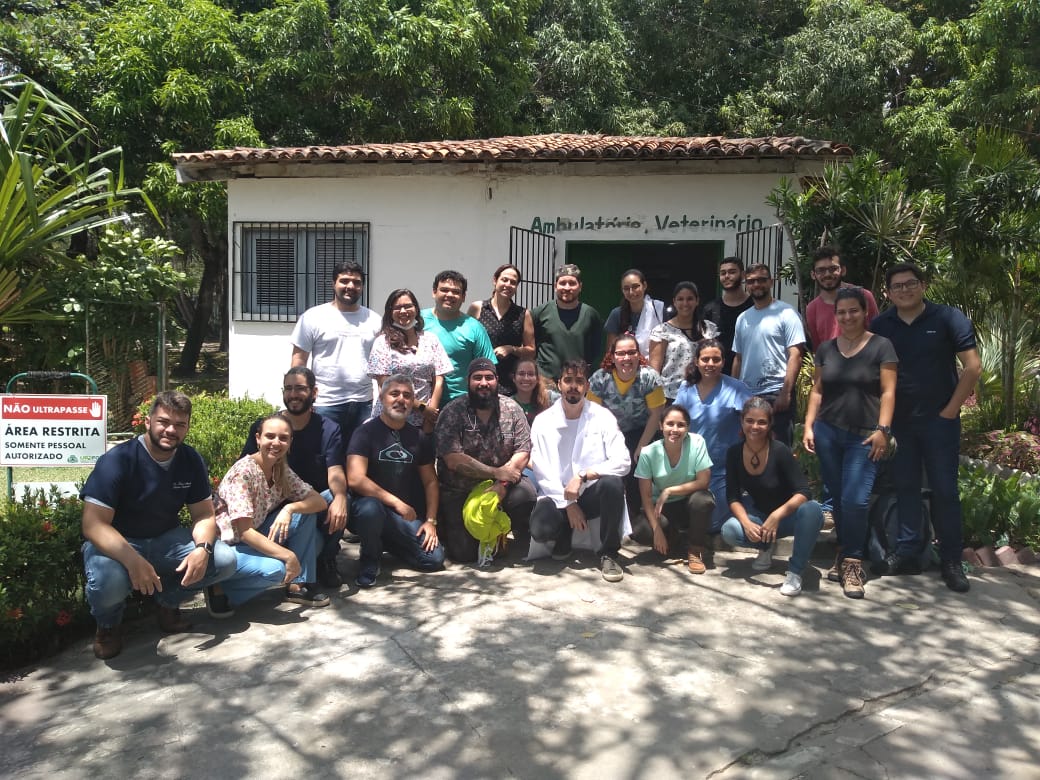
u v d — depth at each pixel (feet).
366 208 32.27
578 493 16.99
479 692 12.01
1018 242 23.30
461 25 47.62
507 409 17.58
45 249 30.27
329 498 16.06
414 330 18.97
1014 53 46.62
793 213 25.84
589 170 30.40
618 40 59.21
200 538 13.74
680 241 30.53
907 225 24.35
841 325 16.35
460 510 17.56
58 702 11.96
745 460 16.89
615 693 11.98
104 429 16.81
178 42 43.09
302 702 11.78
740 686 12.21
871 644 13.67
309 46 45.75
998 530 18.61
